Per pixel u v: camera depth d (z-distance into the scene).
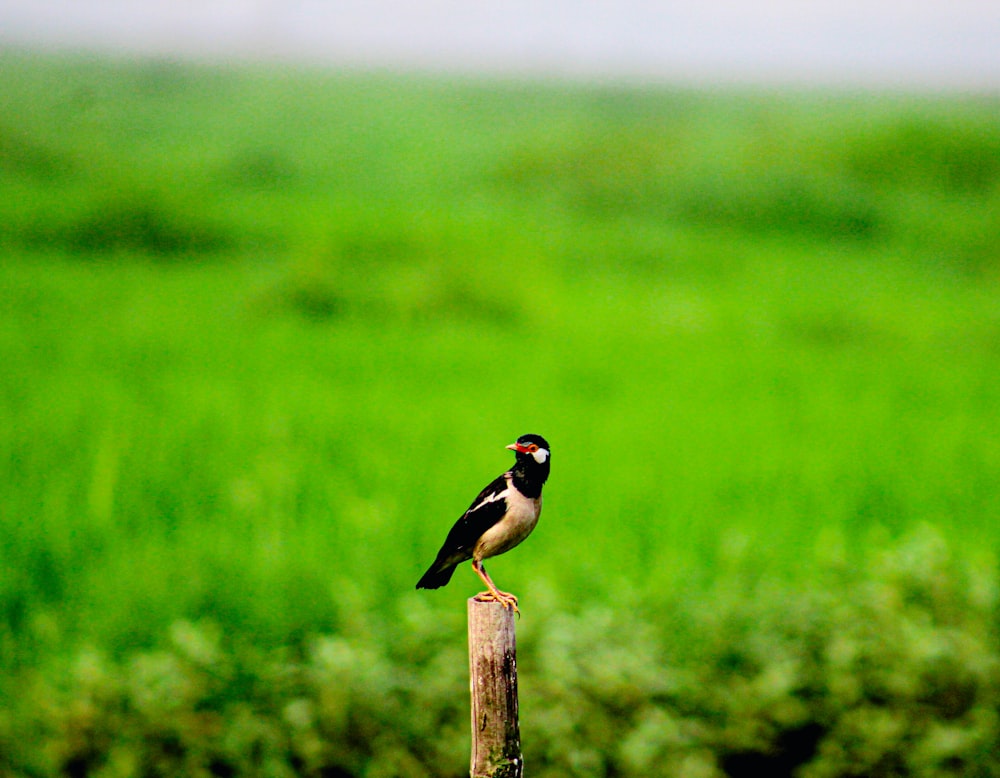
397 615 8.94
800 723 7.30
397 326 25.12
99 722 7.01
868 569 8.81
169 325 23.95
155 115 77.75
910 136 60.88
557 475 13.88
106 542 11.11
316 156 73.12
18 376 18.38
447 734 7.08
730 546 10.19
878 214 49.59
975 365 22.56
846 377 21.08
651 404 18.27
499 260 28.92
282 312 25.72
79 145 54.34
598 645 7.62
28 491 12.40
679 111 113.25
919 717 7.25
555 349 23.38
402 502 12.43
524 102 116.94
